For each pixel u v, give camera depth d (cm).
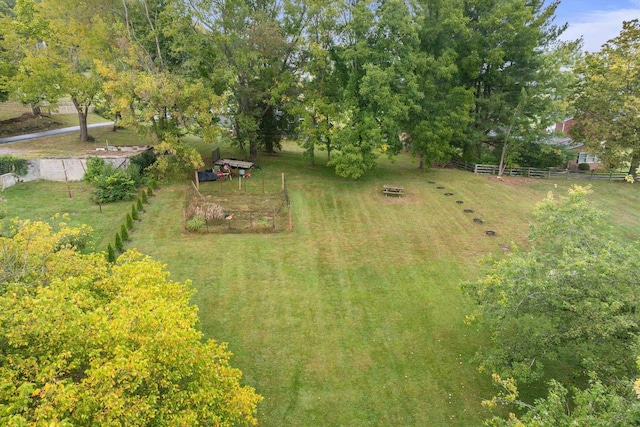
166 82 2581
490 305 1038
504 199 2650
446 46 3000
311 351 1256
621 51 2881
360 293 1562
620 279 901
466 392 1120
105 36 3039
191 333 739
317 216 2291
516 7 2909
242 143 3491
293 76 2989
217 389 771
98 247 1800
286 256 1825
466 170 3425
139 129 2606
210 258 1783
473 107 3044
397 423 1024
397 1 2555
